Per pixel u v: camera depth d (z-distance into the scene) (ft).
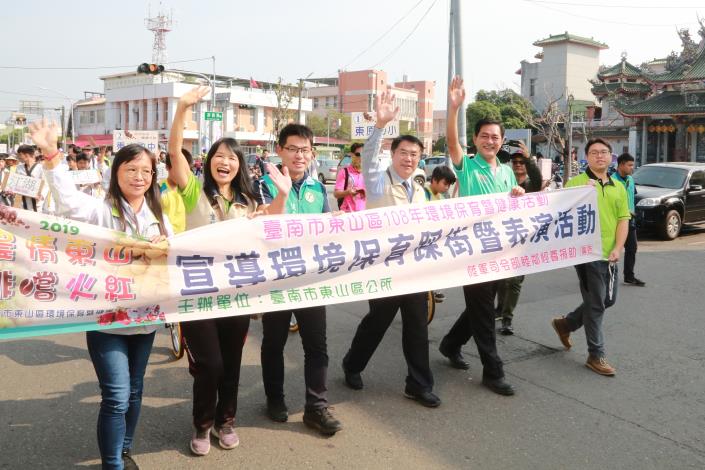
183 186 12.38
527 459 12.08
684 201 45.14
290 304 12.75
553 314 22.93
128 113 203.62
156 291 11.44
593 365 16.94
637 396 15.30
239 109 190.70
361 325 15.15
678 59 119.03
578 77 174.50
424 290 14.29
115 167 11.09
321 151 155.43
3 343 18.75
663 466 11.91
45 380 15.83
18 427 13.10
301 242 12.96
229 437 12.29
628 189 27.58
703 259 35.27
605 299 16.99
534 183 20.92
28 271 10.61
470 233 15.02
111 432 10.38
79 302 10.86
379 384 15.88
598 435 13.15
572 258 16.38
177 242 11.66
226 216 12.69
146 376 16.34
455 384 15.93
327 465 11.68
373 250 13.75
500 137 16.06
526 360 17.90
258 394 15.11
